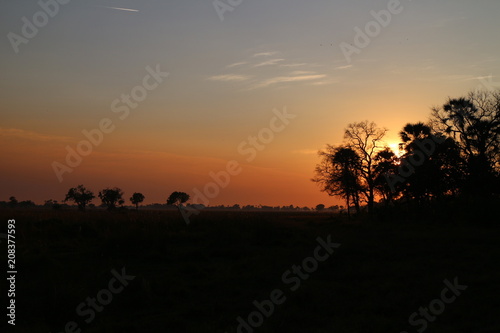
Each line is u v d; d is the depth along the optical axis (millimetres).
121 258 17891
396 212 44594
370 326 10023
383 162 56438
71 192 134250
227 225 26734
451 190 43250
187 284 13750
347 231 30734
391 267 16094
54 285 12195
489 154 42156
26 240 21109
